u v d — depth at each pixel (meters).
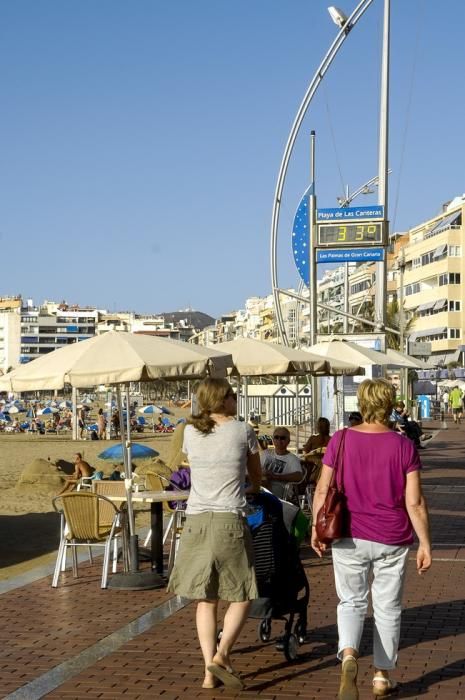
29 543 14.90
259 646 8.17
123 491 12.21
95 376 10.55
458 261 107.19
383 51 35.94
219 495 7.08
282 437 13.21
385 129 35.44
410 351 47.97
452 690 6.82
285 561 7.91
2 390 11.05
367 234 32.62
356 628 6.49
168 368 10.76
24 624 9.06
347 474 6.54
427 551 6.47
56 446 45.34
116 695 6.78
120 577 10.89
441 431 51.59
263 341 17.59
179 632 8.67
